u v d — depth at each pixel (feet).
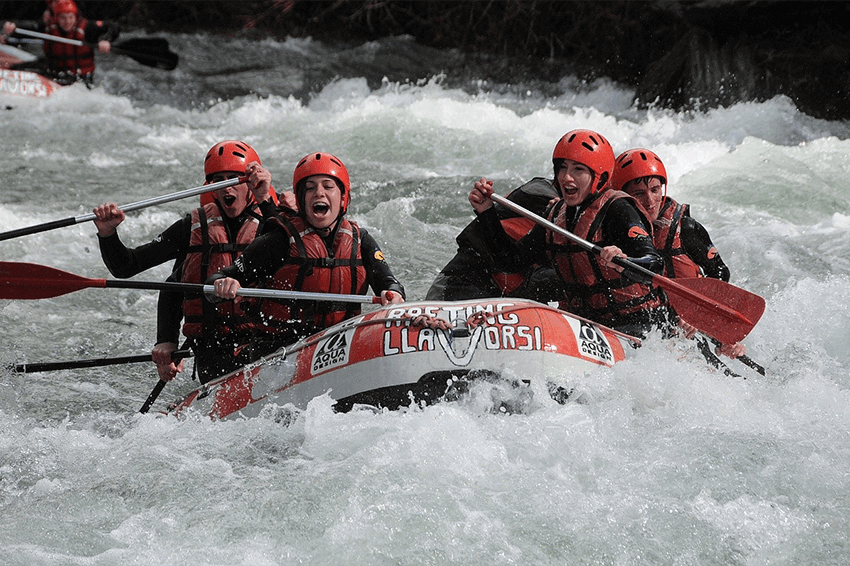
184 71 213.87
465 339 51.29
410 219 103.35
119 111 172.86
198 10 263.70
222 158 61.36
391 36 245.04
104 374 72.38
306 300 57.93
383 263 59.57
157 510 45.06
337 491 44.86
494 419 49.39
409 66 218.18
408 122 142.61
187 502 45.55
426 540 41.39
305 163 57.41
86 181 122.31
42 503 46.52
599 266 58.90
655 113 165.99
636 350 56.39
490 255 62.23
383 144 137.18
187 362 74.69
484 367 50.70
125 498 46.52
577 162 58.03
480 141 132.87
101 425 60.90
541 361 51.24
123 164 132.36
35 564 40.73
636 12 198.90
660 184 67.15
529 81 199.00
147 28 266.36
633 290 59.62
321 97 189.16
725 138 141.90
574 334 53.36
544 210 62.75
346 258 58.49
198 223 61.36
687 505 43.62
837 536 41.81
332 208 57.62
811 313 75.72
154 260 61.77
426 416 48.60
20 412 63.82
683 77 170.40
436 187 114.11
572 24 216.13
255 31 257.14
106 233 59.62
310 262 57.82
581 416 49.47
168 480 47.70
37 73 182.19
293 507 44.19
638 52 198.49
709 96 165.37
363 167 127.13
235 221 61.98
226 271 57.36
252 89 196.44
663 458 47.50
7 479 49.90
